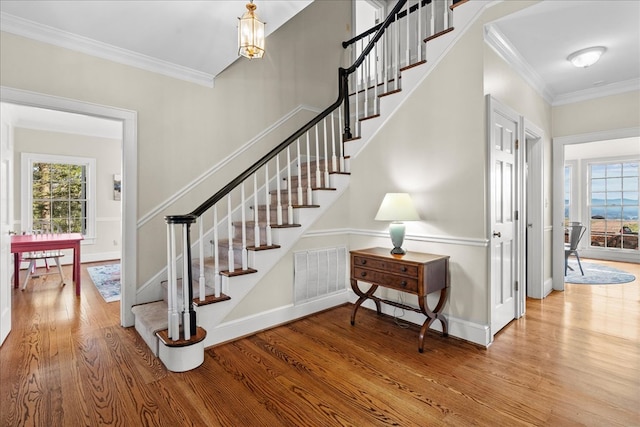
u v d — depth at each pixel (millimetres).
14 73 2389
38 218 5793
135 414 1703
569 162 6758
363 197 3416
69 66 2625
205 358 2320
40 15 2369
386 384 1973
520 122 3051
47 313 3273
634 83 3434
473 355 2332
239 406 1771
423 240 2863
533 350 2396
